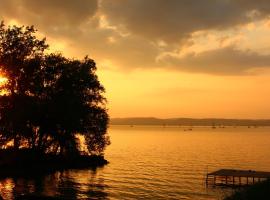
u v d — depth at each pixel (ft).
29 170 226.99
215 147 541.75
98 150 273.75
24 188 184.24
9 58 200.75
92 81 257.75
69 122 235.20
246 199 102.01
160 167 293.02
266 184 108.68
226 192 186.50
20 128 211.20
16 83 210.38
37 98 219.00
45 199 144.25
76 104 238.48
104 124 269.64
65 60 245.04
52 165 245.65
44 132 237.66
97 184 205.98
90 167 276.62
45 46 216.54
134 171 264.52
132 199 166.91
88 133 265.54
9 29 203.00
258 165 314.96
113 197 170.91
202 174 253.44
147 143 638.53
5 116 205.46
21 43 205.36
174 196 176.04
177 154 421.59
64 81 237.86
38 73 218.18
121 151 457.68
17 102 207.51
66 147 255.50
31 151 239.09
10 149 238.48
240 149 499.92
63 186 195.93
